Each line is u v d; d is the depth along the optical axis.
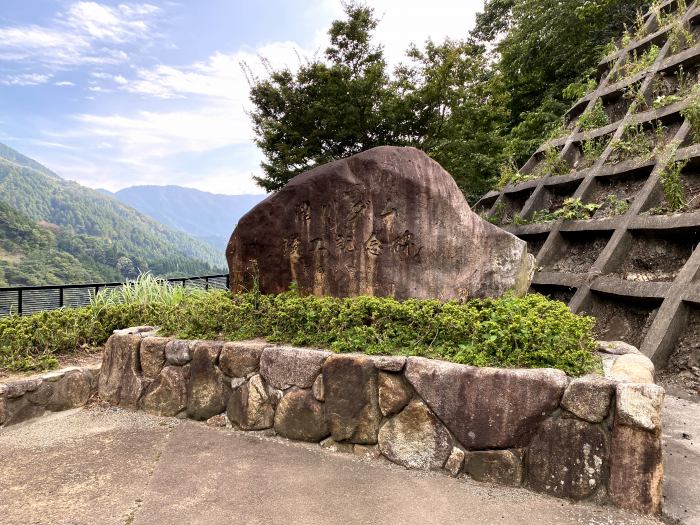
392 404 3.36
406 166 4.55
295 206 4.84
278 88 11.72
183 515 2.65
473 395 3.11
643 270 6.43
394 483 3.03
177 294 6.89
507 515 2.67
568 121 11.04
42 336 4.91
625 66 9.45
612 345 4.03
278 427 3.78
